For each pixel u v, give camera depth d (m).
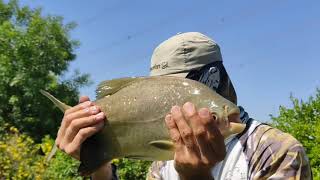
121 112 0.89
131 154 0.88
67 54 7.12
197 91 0.86
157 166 1.13
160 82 0.88
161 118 0.86
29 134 6.66
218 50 1.08
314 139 2.90
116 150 0.89
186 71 1.04
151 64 1.10
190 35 1.07
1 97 6.80
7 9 7.45
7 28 6.98
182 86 0.87
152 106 0.87
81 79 7.22
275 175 0.94
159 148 0.85
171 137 0.80
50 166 3.32
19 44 6.84
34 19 7.08
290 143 0.96
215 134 0.79
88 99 0.93
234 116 0.84
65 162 3.26
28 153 3.57
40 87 6.73
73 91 7.16
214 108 0.83
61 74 7.09
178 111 0.79
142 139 0.87
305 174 0.95
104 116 0.89
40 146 3.61
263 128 1.00
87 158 0.90
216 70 1.06
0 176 3.39
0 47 6.86
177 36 1.08
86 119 0.89
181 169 0.81
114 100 0.90
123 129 0.88
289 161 0.94
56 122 6.87
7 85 6.81
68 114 0.91
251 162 0.97
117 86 0.92
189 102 0.82
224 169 0.99
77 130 0.90
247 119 1.03
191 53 1.05
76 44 7.34
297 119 3.07
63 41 7.20
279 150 0.96
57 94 6.98
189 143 0.79
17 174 3.35
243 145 0.99
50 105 6.83
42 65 6.89
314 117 3.05
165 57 1.06
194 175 0.80
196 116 0.78
